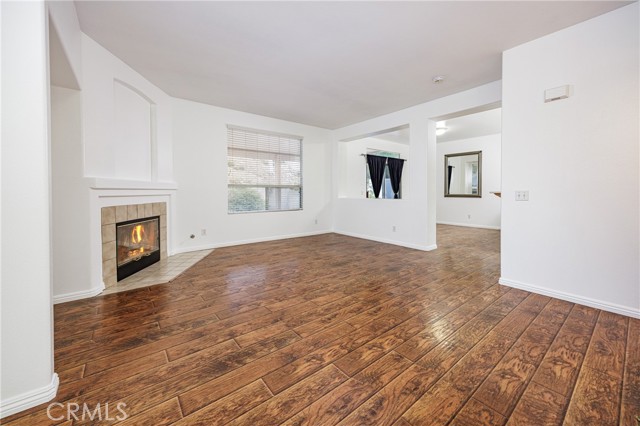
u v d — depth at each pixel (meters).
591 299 2.26
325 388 1.33
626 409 1.18
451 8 2.06
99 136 2.63
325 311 2.20
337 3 2.00
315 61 2.92
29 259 1.21
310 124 5.71
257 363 1.53
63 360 1.54
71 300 2.39
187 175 4.27
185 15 2.15
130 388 1.33
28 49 1.21
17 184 1.18
